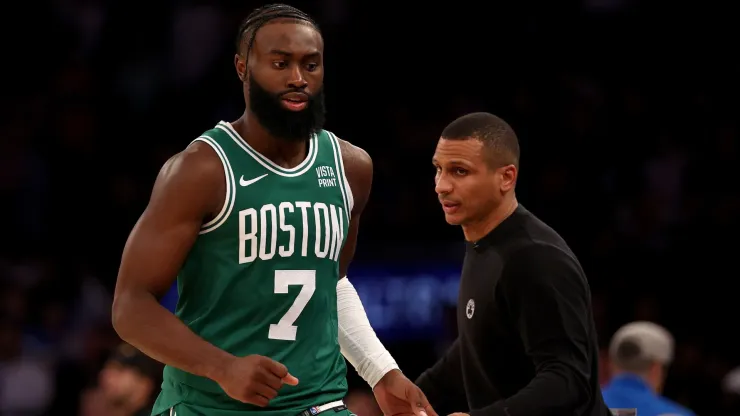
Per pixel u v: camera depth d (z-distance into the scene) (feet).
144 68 57.21
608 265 51.55
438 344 45.47
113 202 51.70
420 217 51.42
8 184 51.06
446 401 24.58
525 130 57.47
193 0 58.23
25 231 50.34
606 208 54.49
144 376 30.76
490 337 21.63
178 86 56.75
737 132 58.23
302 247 18.69
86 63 56.90
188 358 17.12
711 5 61.62
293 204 18.65
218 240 18.33
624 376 31.09
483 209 21.61
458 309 22.84
